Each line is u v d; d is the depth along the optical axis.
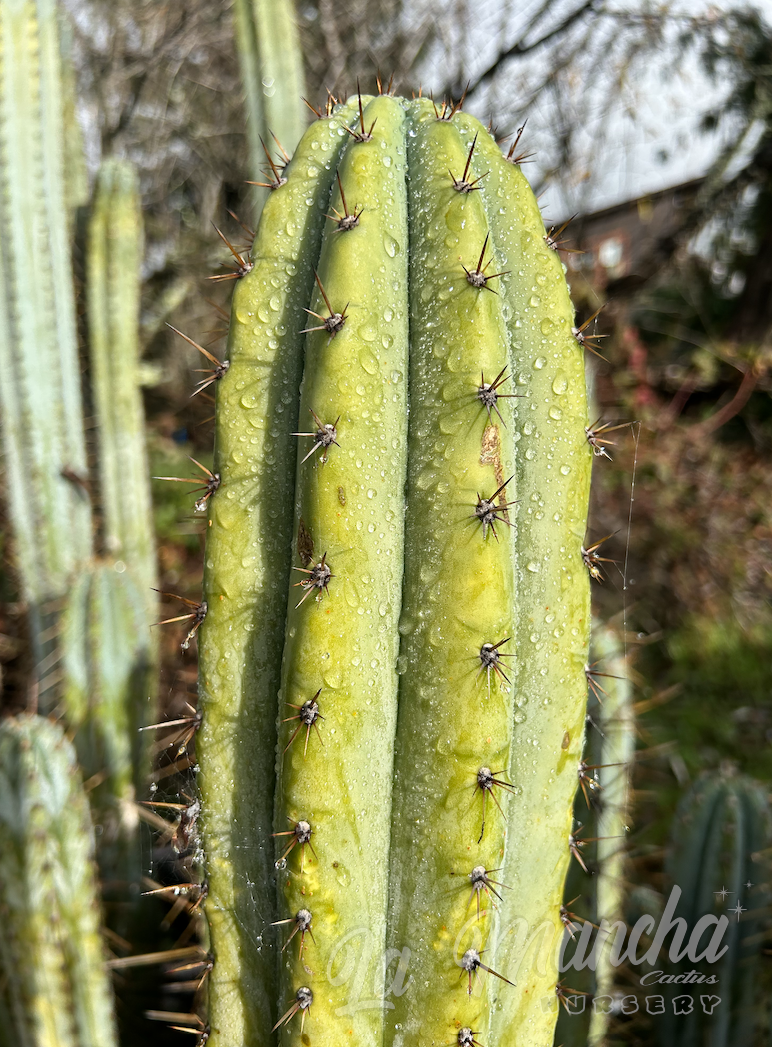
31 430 0.57
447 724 0.25
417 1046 0.26
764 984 0.39
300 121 0.61
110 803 0.47
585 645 0.28
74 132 0.67
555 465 0.27
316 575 0.24
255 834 0.27
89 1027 0.35
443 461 0.25
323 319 0.25
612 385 1.13
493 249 0.27
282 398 0.27
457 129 0.28
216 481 0.27
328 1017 0.25
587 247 1.33
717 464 1.14
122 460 0.63
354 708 0.25
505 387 0.26
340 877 0.25
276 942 0.27
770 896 0.39
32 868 0.34
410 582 0.26
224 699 0.27
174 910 0.43
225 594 0.27
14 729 0.36
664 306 1.46
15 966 0.35
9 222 0.55
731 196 1.26
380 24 1.25
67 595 0.51
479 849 0.25
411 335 0.26
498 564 0.25
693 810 0.41
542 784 0.27
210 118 1.50
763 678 0.92
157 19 1.36
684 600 1.04
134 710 0.49
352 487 0.25
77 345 0.61
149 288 1.38
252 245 0.28
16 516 0.59
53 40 0.56
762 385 1.21
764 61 1.08
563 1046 0.36
